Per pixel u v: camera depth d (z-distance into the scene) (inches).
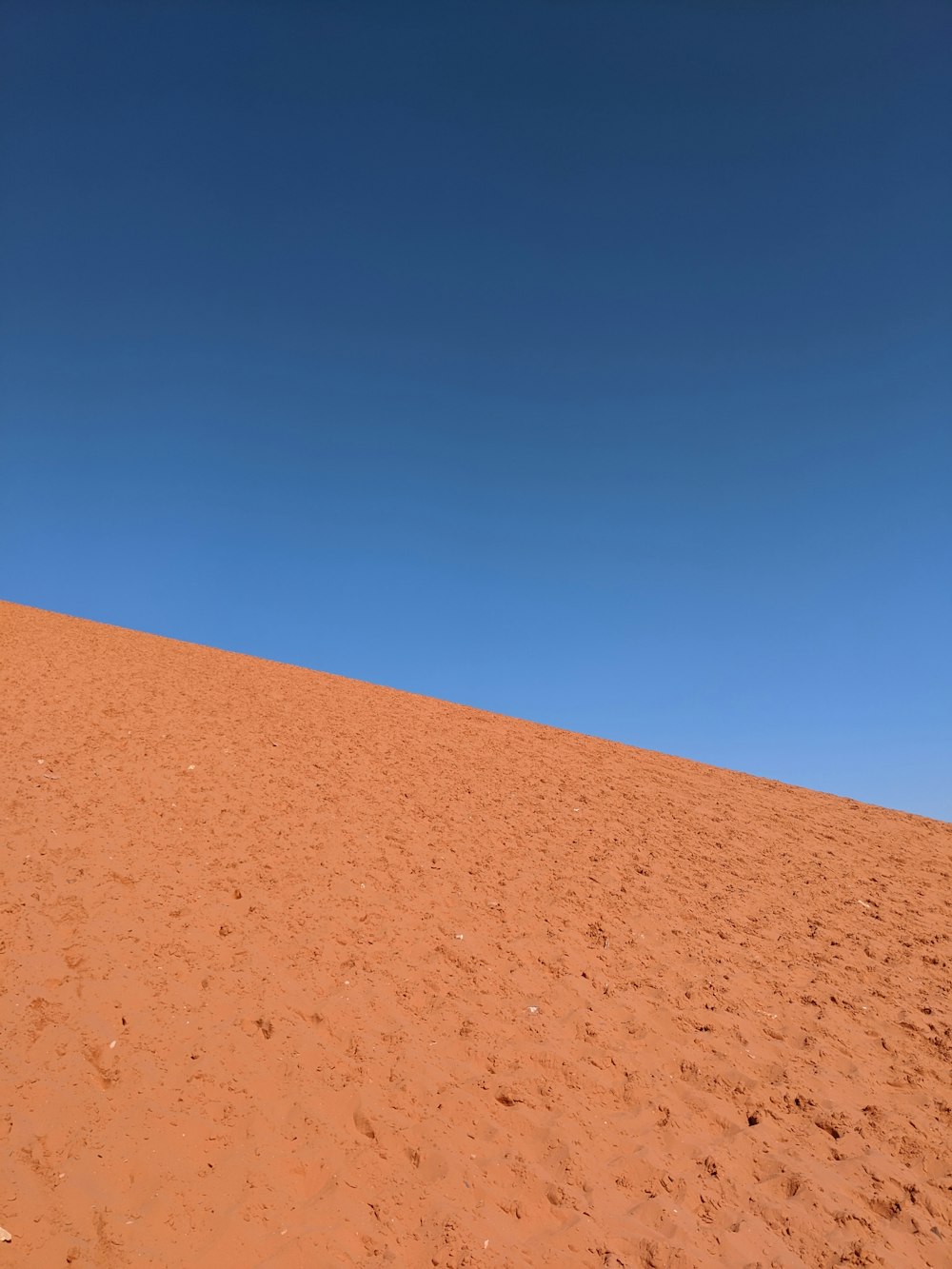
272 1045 213.3
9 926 239.8
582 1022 253.4
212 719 522.3
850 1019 278.1
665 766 642.8
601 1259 163.5
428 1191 175.2
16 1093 176.9
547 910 332.5
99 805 343.6
